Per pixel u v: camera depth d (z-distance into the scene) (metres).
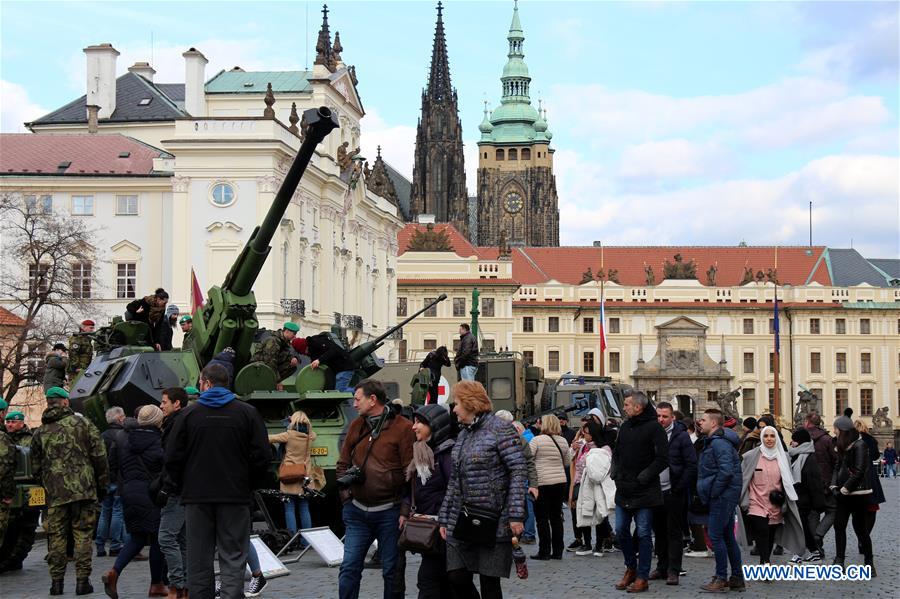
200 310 33.59
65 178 94.31
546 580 26.06
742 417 166.88
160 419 23.67
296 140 96.50
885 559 30.62
